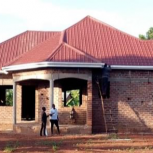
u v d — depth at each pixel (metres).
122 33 28.19
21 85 27.25
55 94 25.23
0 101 28.41
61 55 23.98
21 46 28.80
